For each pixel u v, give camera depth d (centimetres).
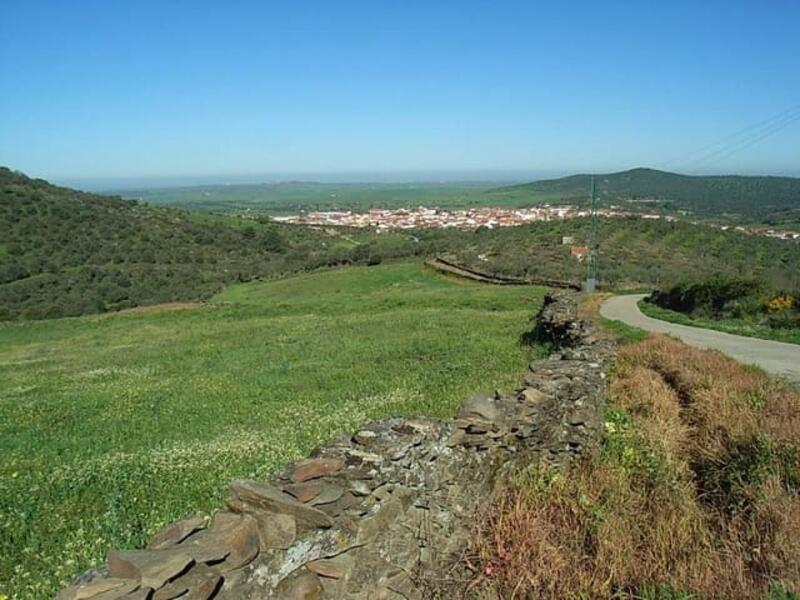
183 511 619
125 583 278
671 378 1197
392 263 7038
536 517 537
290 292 5531
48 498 690
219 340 2433
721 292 3028
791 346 1905
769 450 665
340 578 365
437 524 485
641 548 496
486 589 447
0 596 446
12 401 1480
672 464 679
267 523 343
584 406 767
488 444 582
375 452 457
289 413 1127
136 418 1205
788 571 438
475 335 2070
